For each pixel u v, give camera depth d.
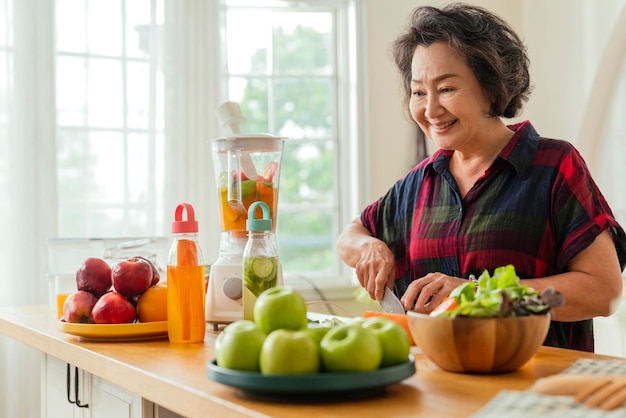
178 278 1.61
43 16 3.35
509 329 1.13
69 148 3.46
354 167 3.98
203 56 3.63
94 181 3.50
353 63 3.97
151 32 3.57
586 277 1.57
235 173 1.76
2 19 3.30
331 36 4.09
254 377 1.02
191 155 3.61
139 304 1.71
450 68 1.73
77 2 3.47
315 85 4.08
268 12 4.00
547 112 4.09
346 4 4.05
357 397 1.05
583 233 1.63
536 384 1.01
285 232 4.08
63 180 3.45
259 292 1.61
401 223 2.01
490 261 1.77
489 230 1.78
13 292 3.29
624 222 3.87
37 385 3.29
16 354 3.25
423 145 3.96
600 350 3.38
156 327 1.65
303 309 1.14
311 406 1.01
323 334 1.10
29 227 3.32
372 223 2.06
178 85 3.59
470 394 1.05
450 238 1.85
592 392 0.94
